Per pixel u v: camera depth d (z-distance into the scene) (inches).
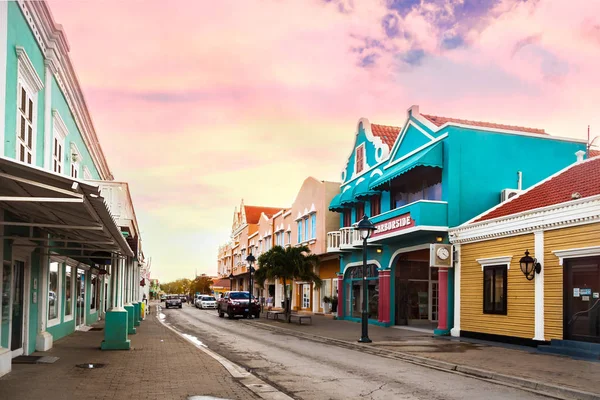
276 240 1813.5
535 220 648.4
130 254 626.8
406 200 967.0
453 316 812.0
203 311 2010.3
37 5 427.5
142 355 528.4
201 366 462.0
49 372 407.2
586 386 386.0
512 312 684.1
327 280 1401.3
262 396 347.9
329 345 719.7
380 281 1026.7
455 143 831.1
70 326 748.0
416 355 568.1
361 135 1171.9
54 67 502.9
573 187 667.4
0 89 343.6
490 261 725.3
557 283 615.8
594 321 564.1
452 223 813.9
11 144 378.3
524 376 429.4
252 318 1393.9
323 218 1323.8
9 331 427.5
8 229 417.4
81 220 389.7
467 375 463.5
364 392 379.6
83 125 709.9
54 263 631.2
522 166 861.2
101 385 360.8
